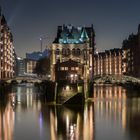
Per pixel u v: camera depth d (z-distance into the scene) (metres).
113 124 92.25
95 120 98.62
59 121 97.00
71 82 134.25
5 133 81.00
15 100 152.62
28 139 75.25
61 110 118.50
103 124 92.31
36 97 168.25
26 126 89.88
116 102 146.62
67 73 164.50
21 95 181.50
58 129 85.75
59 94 133.50
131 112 114.50
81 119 100.19
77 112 114.19
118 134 79.56
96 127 88.00
